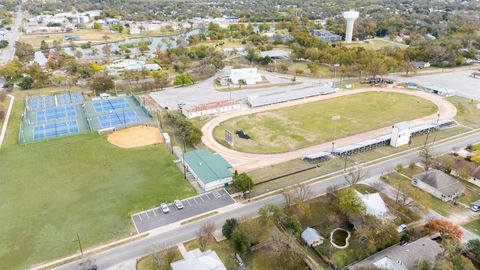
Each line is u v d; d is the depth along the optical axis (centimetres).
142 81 17050
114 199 7969
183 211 7575
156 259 6094
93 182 8644
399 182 8606
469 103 14112
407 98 14738
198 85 16850
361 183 8588
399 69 18575
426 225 6788
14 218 7319
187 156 9362
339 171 9150
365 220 6812
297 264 5859
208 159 9212
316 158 9612
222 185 8494
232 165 9444
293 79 17288
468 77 17875
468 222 7175
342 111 13312
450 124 12062
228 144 10631
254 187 8438
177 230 7000
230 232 6525
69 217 7362
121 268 6062
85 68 18238
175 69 19650
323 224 7131
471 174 8638
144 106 13662
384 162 9619
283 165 9462
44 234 6875
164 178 8819
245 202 7875
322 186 8450
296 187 7850
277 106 13938
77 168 9300
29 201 7888
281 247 6125
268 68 19762
